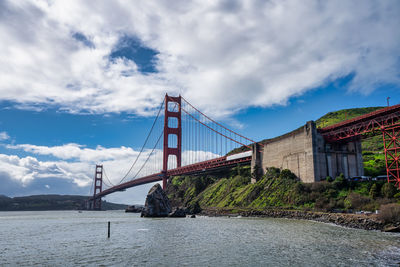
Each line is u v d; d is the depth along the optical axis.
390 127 91.56
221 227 70.06
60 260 36.84
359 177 100.25
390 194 81.19
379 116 94.31
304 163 114.06
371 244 43.78
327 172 110.06
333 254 37.22
